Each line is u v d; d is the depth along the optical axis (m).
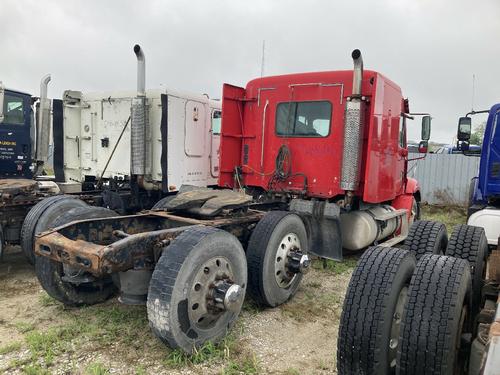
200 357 3.55
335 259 5.95
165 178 7.67
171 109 7.71
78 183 8.32
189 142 8.23
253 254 4.55
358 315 2.90
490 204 6.16
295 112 6.60
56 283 4.26
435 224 4.72
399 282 2.99
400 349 2.74
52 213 5.54
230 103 6.92
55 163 8.91
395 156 7.39
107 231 4.36
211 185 8.99
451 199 15.23
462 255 4.15
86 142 8.66
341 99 6.21
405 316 2.75
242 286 4.01
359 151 5.89
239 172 7.13
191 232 3.67
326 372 3.54
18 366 3.42
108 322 4.21
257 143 6.98
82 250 3.43
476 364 2.73
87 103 8.57
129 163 8.02
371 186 6.28
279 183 6.75
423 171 15.46
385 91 6.48
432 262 2.94
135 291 3.82
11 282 5.46
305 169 6.54
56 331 3.96
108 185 8.54
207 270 3.63
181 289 3.40
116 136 8.21
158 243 3.78
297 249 5.01
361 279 3.01
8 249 7.15
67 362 3.49
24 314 4.42
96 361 3.52
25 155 9.17
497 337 2.10
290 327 4.38
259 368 3.54
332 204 5.97
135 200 7.84
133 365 3.48
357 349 2.87
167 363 3.47
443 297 2.71
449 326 2.64
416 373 2.69
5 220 5.81
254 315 4.59
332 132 6.28
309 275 6.14
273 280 4.67
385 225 7.36
